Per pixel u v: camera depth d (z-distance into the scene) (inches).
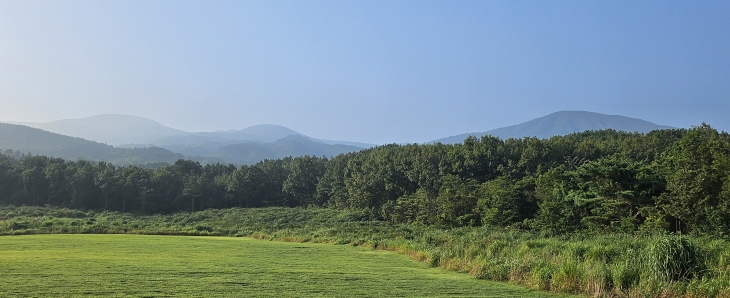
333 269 726.5
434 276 666.2
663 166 1549.0
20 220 2183.8
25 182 3390.7
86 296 436.8
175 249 1039.0
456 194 2244.1
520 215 1959.9
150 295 450.3
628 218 1409.9
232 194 3779.5
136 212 3390.7
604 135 3388.3
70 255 816.9
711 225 1195.9
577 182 1696.6
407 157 3090.6
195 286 507.8
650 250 551.5
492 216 1900.8
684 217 1278.3
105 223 2239.2
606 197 1545.3
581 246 820.6
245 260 824.3
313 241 1556.3
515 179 2357.3
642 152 2427.4
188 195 3597.4
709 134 2176.4
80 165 4030.5
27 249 945.5
